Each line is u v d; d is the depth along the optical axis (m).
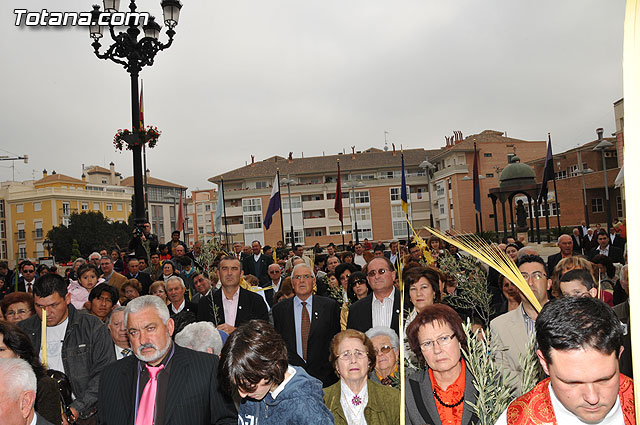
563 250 9.48
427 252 7.67
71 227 64.31
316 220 71.31
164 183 98.25
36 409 3.06
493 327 3.91
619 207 48.44
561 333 1.56
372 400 3.20
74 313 4.54
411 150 74.62
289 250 18.95
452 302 5.32
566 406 1.66
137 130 12.16
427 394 2.79
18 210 81.50
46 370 3.47
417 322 2.80
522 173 24.52
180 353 3.35
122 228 69.94
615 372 1.55
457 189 61.19
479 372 2.38
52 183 84.38
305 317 6.11
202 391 3.21
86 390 4.20
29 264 11.64
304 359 6.00
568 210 49.78
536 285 3.89
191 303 7.11
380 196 70.88
